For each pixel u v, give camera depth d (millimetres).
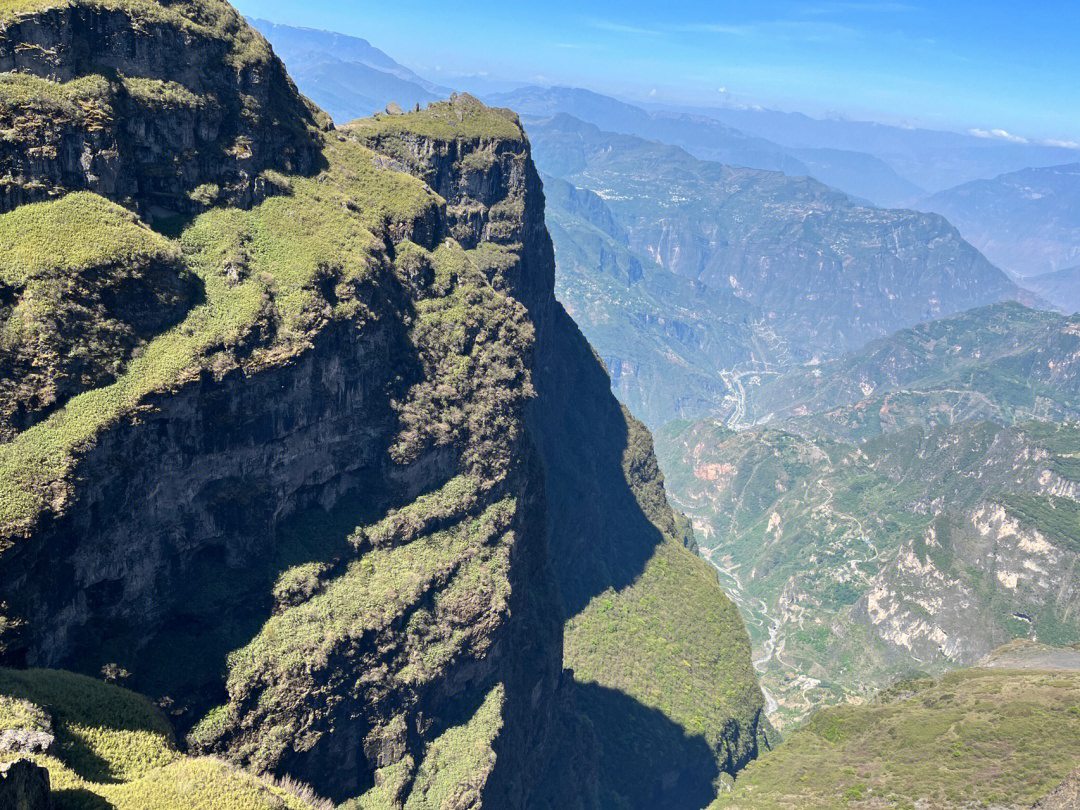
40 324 90875
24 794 57969
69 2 104500
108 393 94875
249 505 112625
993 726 192750
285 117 138750
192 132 119188
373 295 127750
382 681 117250
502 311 157625
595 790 189625
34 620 88125
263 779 91438
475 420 144750
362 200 145375
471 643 131625
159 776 77188
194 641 105938
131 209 109250
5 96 96375
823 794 195875
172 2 120500
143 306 101812
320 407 119750
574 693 197875
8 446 88125
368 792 117438
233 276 114000
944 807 172250
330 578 121062
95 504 93375
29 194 97875
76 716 81750
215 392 104875
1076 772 162000
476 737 131250
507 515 146000
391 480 132250
